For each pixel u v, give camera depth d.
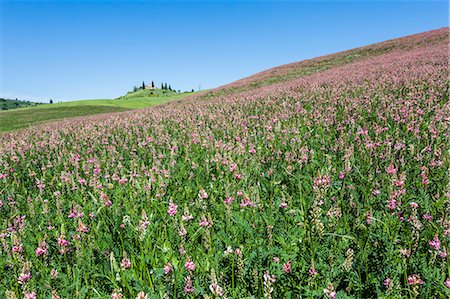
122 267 3.38
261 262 3.34
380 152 6.14
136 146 9.90
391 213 3.89
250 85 46.03
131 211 4.65
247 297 2.92
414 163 5.51
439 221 3.55
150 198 5.12
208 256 3.54
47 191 6.33
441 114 8.17
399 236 3.54
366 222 3.77
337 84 19.50
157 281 3.30
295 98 16.16
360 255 3.27
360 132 7.45
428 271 3.03
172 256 3.68
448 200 3.76
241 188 5.33
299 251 3.47
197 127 11.85
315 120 10.05
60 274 3.50
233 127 10.91
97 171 6.76
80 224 4.00
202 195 4.62
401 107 9.79
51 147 11.52
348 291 3.04
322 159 6.52
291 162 6.03
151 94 189.25
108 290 3.38
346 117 9.80
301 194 4.72
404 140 6.57
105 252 3.70
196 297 3.03
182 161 7.73
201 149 8.67
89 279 3.52
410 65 23.30
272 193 5.05
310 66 52.97
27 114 55.34
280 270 3.21
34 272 3.51
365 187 4.74
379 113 9.45
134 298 3.05
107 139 11.67
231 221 4.26
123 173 7.11
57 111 57.94
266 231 3.86
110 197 5.59
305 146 6.91
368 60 38.97
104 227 4.50
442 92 11.92
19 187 6.86
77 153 10.04
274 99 17.39
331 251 3.31
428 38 48.84
